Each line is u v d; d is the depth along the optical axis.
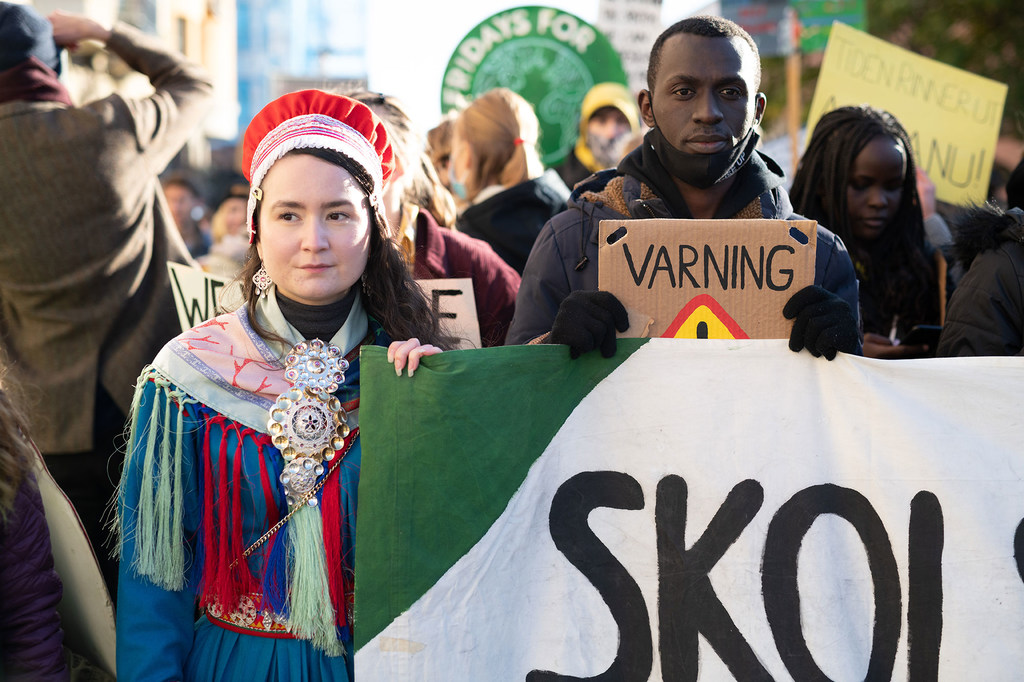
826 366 2.08
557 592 2.07
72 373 3.37
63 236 3.28
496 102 4.21
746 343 2.08
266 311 2.16
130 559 2.06
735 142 2.46
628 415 2.09
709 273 2.11
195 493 2.10
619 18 6.37
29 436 2.25
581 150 5.89
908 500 2.08
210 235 6.86
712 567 2.08
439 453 2.00
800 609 2.07
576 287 2.57
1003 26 9.13
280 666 2.06
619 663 2.07
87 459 3.40
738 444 2.09
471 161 4.22
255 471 2.06
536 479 2.06
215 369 2.09
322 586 2.05
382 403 2.00
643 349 2.08
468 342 2.84
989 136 5.00
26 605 2.13
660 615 2.08
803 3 7.14
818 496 2.09
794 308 2.08
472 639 2.00
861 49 4.98
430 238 3.39
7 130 3.18
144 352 3.47
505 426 2.04
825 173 3.77
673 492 2.09
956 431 2.07
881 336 3.59
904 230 3.82
